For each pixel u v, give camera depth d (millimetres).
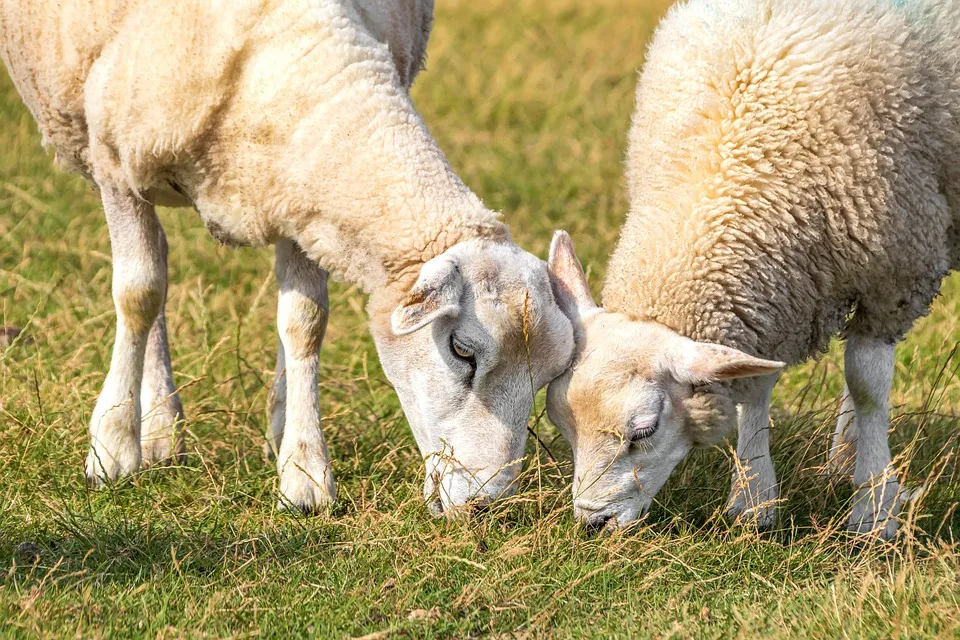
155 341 11727
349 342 14703
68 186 19391
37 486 10430
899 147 9828
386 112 9656
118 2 10078
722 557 9578
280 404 11578
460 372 9414
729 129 9836
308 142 9625
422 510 10133
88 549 9258
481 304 9172
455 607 8539
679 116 10062
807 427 11984
